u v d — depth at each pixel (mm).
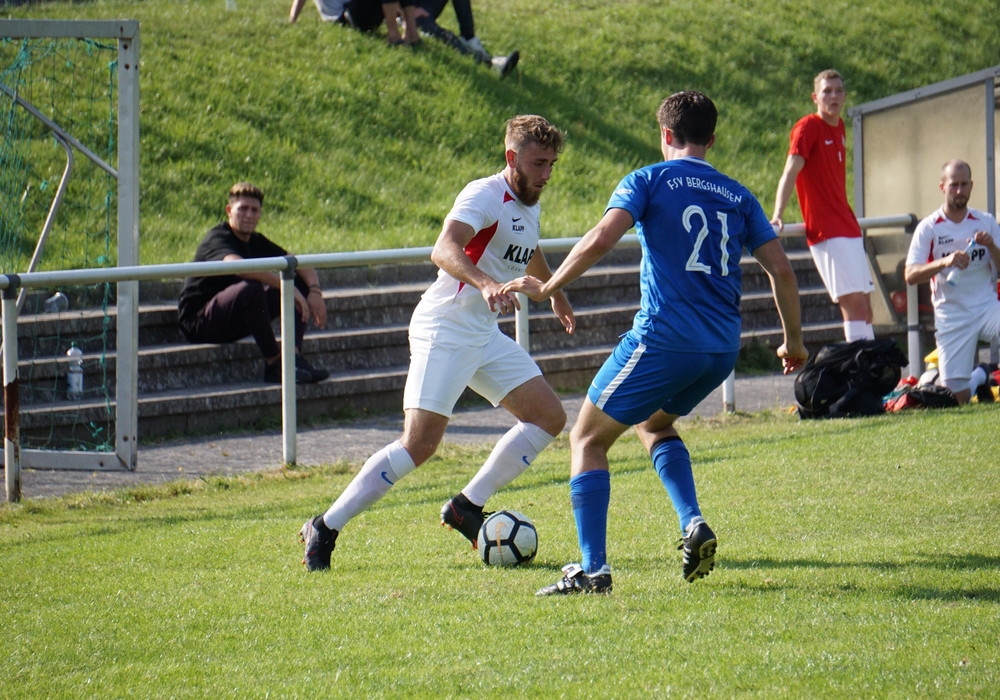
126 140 28875
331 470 29016
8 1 65875
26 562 20047
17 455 26531
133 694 12672
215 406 34344
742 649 13180
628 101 69062
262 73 60812
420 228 50594
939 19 88125
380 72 63594
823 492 22828
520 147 18516
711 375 16141
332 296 40531
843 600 15219
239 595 16922
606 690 12055
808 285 49094
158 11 67312
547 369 40031
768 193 62344
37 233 43719
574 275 15828
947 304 33562
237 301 35875
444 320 19141
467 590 16781
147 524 23406
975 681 11773
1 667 13852
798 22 83875
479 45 68312
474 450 30281
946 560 17250
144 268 27703
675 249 15875
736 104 71625
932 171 40250
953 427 28734
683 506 16500
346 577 18000
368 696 12242
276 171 53375
